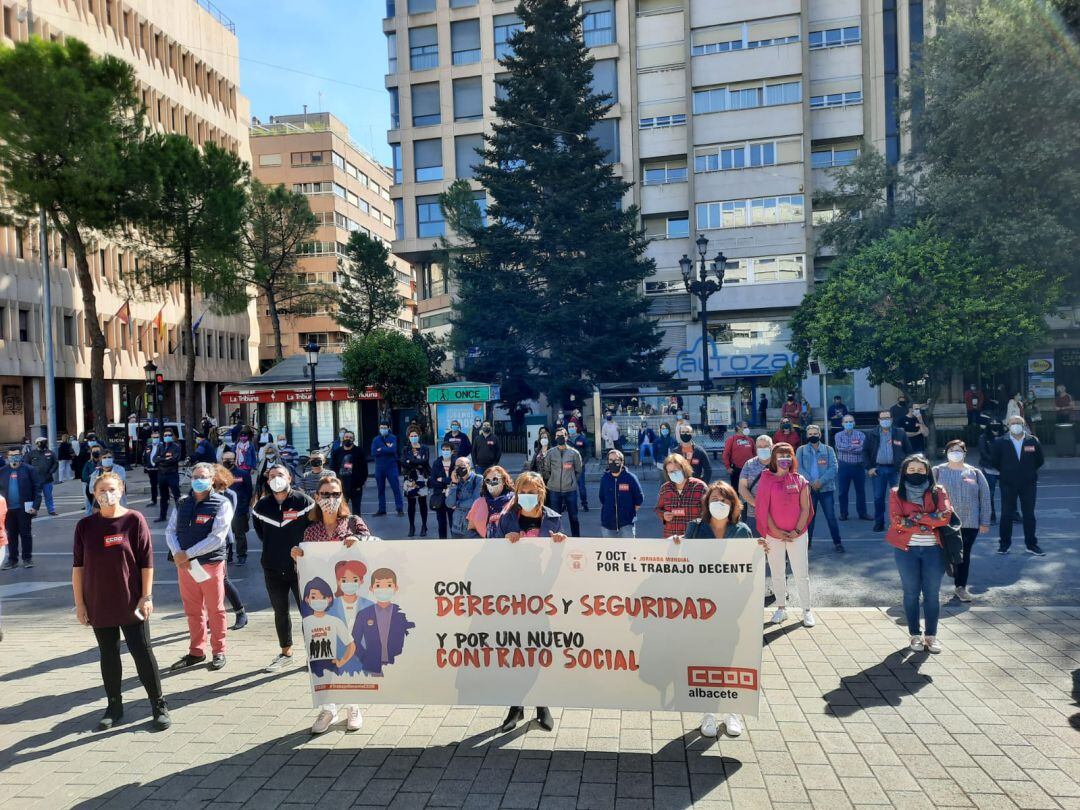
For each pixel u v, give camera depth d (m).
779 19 40.22
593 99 33.31
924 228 23.28
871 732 5.10
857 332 23.30
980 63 22.81
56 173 26.92
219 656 6.93
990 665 6.27
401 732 5.39
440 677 5.41
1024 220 21.67
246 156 61.81
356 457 14.35
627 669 5.27
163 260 34.75
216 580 6.93
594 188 32.72
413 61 46.56
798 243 40.09
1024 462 10.35
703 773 4.62
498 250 32.09
